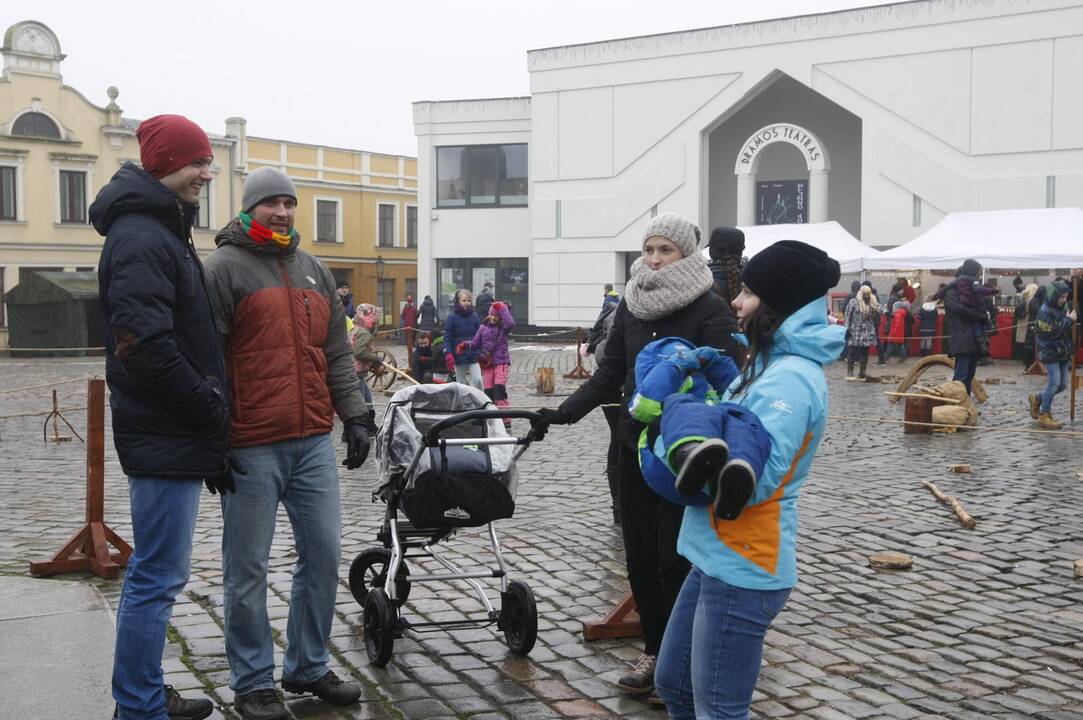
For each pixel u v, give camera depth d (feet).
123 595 12.10
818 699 14.44
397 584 16.72
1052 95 91.50
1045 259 67.97
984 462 35.19
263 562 13.53
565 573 20.80
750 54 105.40
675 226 13.94
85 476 33.22
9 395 62.75
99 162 126.72
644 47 110.63
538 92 116.47
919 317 82.43
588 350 29.45
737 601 9.62
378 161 159.94
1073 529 25.14
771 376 9.66
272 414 13.38
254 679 13.43
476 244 124.06
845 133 111.34
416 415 16.79
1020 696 14.70
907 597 19.53
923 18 96.48
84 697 13.85
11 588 19.06
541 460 35.94
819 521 25.80
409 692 14.48
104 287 11.60
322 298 14.07
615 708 13.98
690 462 8.82
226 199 137.28
